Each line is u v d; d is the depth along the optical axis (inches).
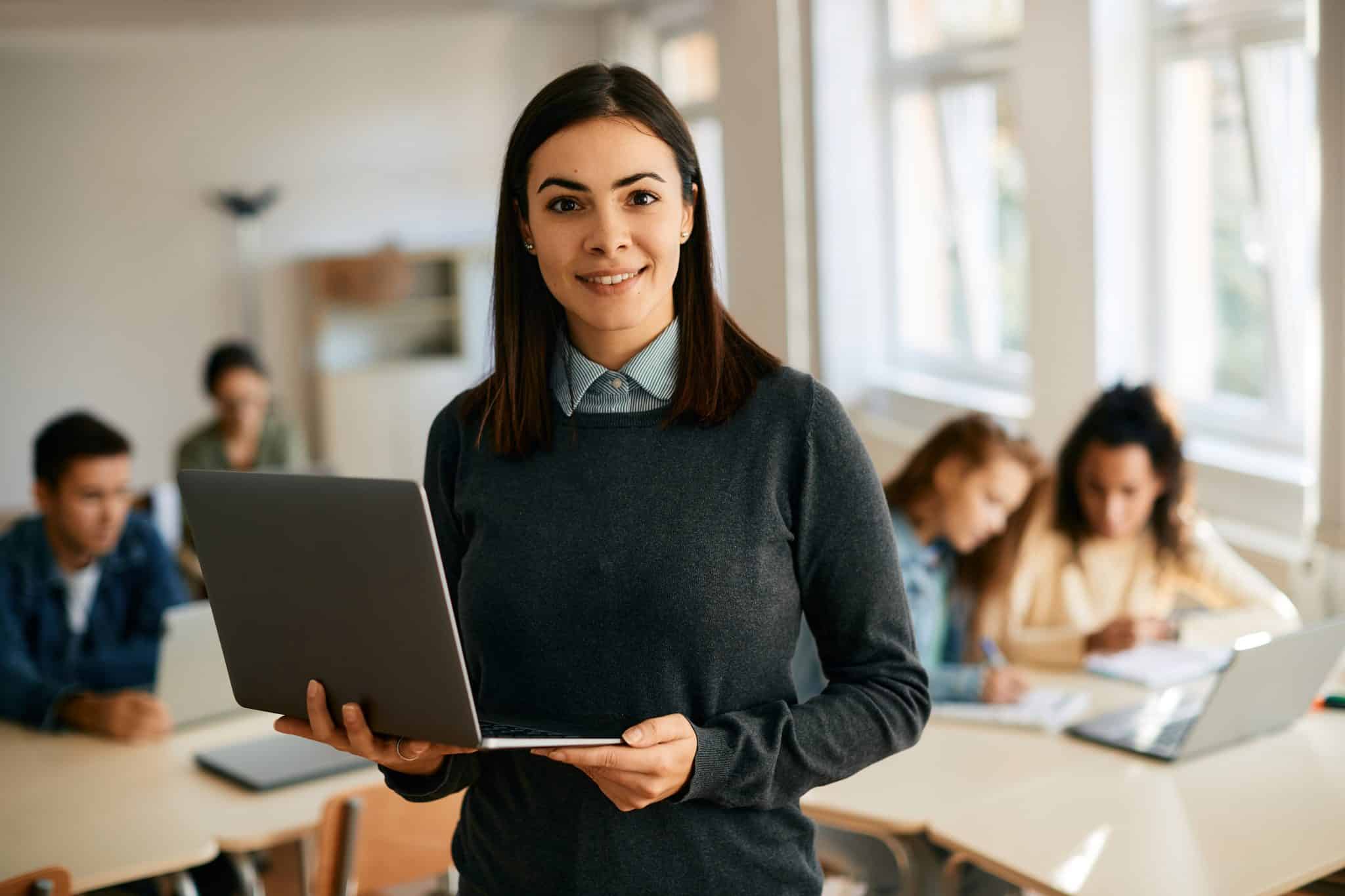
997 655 107.7
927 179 223.5
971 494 105.2
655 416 51.0
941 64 211.0
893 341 235.9
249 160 330.6
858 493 50.9
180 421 332.5
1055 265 173.2
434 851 86.1
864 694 51.0
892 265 233.0
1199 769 86.6
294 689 49.7
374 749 47.9
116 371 326.0
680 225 50.1
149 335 327.9
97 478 109.8
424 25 336.8
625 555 49.1
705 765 46.5
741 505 49.7
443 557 55.2
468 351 345.1
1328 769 85.6
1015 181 201.9
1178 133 161.6
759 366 52.0
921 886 82.6
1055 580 120.0
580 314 49.7
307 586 47.3
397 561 43.9
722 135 259.3
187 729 103.5
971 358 216.5
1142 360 168.9
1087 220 166.1
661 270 49.2
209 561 50.8
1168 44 159.5
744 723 47.9
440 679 44.2
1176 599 147.6
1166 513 117.5
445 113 342.6
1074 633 110.5
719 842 50.0
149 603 117.8
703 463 50.1
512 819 51.7
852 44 227.1
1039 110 172.2
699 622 48.8
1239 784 83.9
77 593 115.1
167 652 101.1
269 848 101.4
